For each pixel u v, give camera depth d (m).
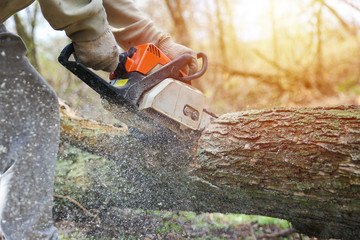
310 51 7.86
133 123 1.97
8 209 1.43
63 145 2.57
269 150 1.85
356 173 1.66
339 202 1.77
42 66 6.40
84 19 1.45
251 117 1.98
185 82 2.02
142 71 1.83
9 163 1.48
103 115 3.24
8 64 1.45
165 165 2.09
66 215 2.49
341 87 6.99
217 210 2.33
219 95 7.80
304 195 1.83
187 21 8.40
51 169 1.54
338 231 2.05
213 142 1.99
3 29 1.43
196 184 2.09
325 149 1.73
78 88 5.64
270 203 2.00
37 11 5.14
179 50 2.03
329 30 8.29
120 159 2.24
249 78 8.13
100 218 2.54
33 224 1.48
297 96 7.16
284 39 8.59
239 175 1.93
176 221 2.78
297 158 1.78
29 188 1.47
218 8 8.23
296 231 2.28
